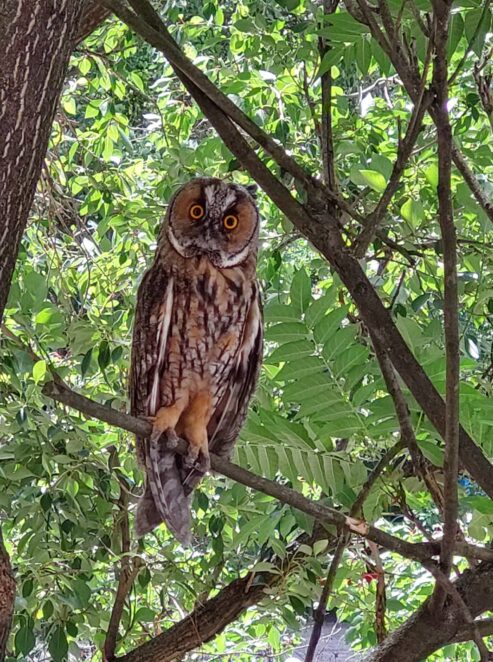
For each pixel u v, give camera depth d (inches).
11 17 73.2
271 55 154.9
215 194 124.0
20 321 118.9
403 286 154.5
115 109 181.3
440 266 152.3
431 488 104.5
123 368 155.0
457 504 92.4
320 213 104.4
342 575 141.6
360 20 94.3
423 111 91.2
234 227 124.6
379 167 125.7
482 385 134.8
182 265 122.8
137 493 154.5
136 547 143.1
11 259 77.8
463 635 116.2
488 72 150.3
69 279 165.2
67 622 129.6
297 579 129.1
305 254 200.7
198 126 216.4
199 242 122.1
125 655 143.6
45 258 170.2
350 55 116.3
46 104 76.4
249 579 141.3
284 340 107.3
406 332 110.1
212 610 141.7
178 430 120.6
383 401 107.8
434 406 98.0
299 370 106.8
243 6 169.2
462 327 143.6
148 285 124.0
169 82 171.6
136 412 124.1
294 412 150.9
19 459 122.4
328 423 108.0
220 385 123.3
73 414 146.9
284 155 102.7
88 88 185.9
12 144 74.5
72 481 127.8
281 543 129.3
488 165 147.1
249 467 129.3
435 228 144.8
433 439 119.3
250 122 100.8
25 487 126.6
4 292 78.5
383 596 128.5
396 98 182.2
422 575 164.9
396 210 148.1
